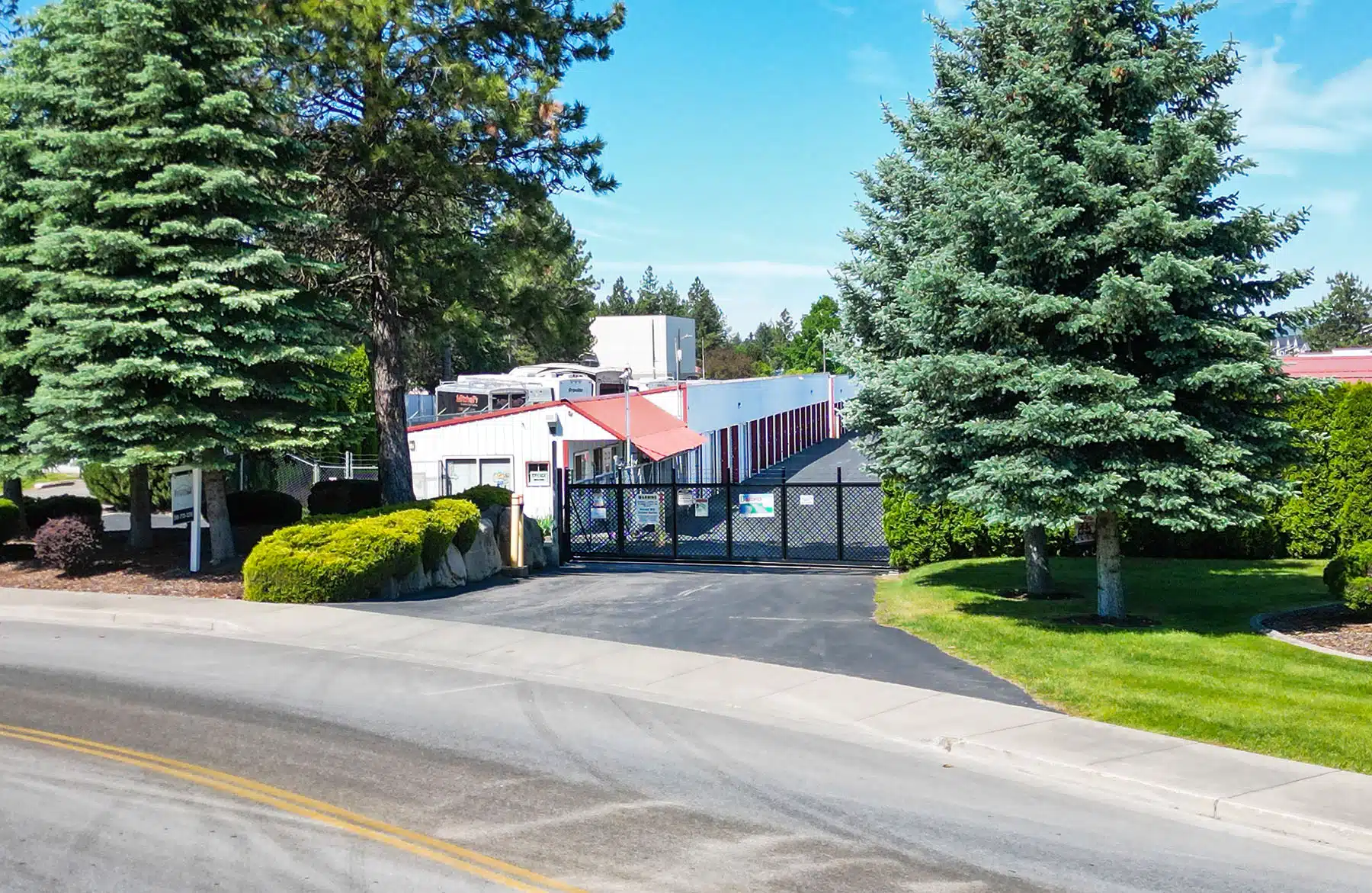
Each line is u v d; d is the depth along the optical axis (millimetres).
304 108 21703
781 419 59938
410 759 9734
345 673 13172
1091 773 9367
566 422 32219
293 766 9484
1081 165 14617
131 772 9297
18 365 19938
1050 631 14992
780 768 9609
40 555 19516
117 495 37219
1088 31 14781
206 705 11562
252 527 24062
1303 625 15352
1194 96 14961
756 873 7250
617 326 62438
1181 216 14703
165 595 18172
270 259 18594
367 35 20328
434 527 19781
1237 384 14438
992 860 7570
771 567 24391
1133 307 13906
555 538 25578
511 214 23281
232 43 19109
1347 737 10039
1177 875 7371
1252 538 22406
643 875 7199
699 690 12383
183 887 6973
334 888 6965
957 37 18359
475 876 7145
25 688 12242
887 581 21141
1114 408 13859
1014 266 15055
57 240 17906
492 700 11945
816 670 13172
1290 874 7426
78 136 17891
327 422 19609
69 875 7168
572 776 9312
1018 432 14273
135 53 18578
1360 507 21781
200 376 17734
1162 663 13039
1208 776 9188
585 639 15109
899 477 20266
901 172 19188
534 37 22484
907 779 9398
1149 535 22953
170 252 18109
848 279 20625
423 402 44031
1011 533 22734
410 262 22234
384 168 21625
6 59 22203
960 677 12734
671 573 23500
